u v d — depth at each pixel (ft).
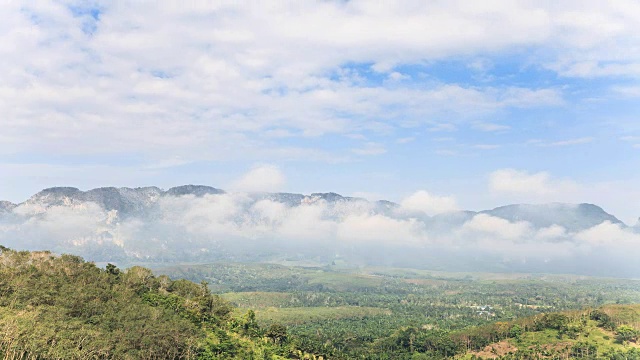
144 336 631.15
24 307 634.02
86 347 575.38
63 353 549.54
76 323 622.13
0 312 604.08
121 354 588.09
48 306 650.43
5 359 531.50
